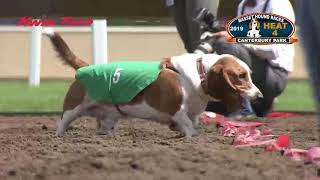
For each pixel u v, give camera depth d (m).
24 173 8.00
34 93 23.92
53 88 25.73
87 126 13.84
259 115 15.50
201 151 9.16
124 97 10.82
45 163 8.52
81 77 11.16
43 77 30.91
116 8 22.17
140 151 9.17
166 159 8.46
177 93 10.49
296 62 29.42
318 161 8.66
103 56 21.02
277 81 14.84
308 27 8.51
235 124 13.22
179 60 10.71
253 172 7.87
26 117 16.56
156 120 10.89
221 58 10.62
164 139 11.41
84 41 31.05
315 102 8.79
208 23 14.11
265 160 8.70
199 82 10.53
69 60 11.71
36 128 13.75
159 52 31.75
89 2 21.84
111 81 10.90
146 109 10.79
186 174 7.70
